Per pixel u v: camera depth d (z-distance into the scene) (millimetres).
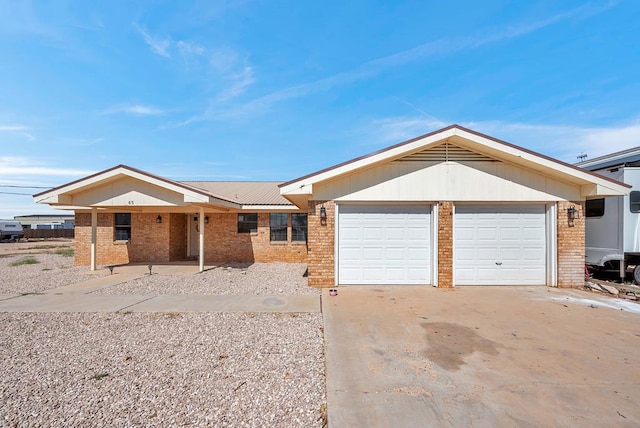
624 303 7441
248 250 15547
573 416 3078
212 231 15578
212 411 3119
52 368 4051
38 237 41281
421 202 9320
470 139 8656
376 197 9211
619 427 2916
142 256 15430
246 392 3479
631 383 3705
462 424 2947
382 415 3070
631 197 9766
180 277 11086
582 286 9180
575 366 4137
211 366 4109
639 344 4891
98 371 3967
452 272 9227
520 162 9047
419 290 8797
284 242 15539
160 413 3080
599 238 10453
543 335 5281
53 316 6371
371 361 4277
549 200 9234
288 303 7367
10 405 3213
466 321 6039
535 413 3123
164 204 11398
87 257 15336
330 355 4465
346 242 9398
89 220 15461
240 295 8234
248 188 18578
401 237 9414
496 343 4930
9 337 5176
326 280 9250
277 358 4355
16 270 13188
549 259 9328
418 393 3473
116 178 11367
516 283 9391
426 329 5582
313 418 3031
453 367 4105
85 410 3131
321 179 8820
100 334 5312
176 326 5727
